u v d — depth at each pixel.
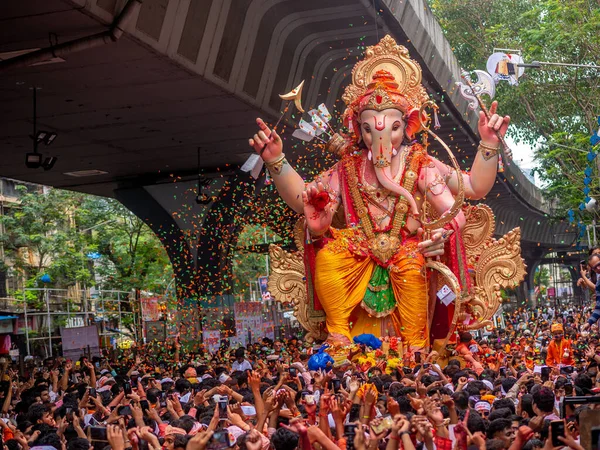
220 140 22.23
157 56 14.66
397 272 16.00
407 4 20.08
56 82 15.98
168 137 21.47
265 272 47.66
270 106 19.80
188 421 7.85
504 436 6.77
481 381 10.43
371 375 12.74
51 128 19.59
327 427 6.48
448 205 16.05
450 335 15.94
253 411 8.91
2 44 13.82
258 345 21.25
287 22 18.48
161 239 26.38
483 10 35.66
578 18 26.83
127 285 36.47
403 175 16.27
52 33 13.38
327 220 16.19
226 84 17.19
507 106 31.80
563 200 32.41
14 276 36.53
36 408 10.24
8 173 25.00
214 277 25.80
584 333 18.08
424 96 17.02
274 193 26.09
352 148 16.95
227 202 25.55
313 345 17.34
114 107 18.14
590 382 10.37
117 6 12.88
